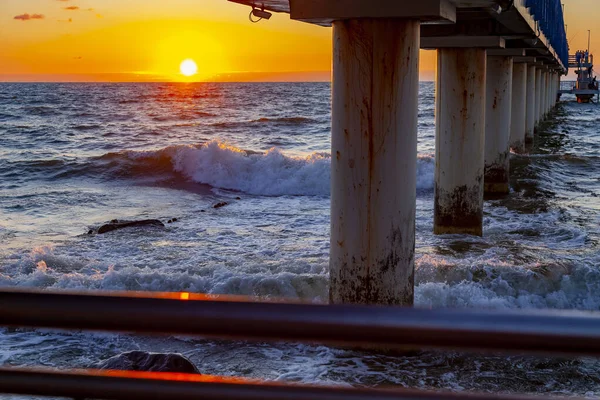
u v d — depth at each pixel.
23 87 127.69
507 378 7.21
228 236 14.08
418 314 1.15
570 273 10.42
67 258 11.63
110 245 13.08
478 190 14.15
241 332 1.18
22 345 7.80
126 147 33.94
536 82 46.66
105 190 21.53
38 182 22.83
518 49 19.08
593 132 47.84
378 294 8.16
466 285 10.12
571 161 25.94
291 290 10.02
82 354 7.62
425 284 10.07
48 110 60.56
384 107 7.90
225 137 38.94
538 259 11.80
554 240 13.72
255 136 39.38
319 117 51.91
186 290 10.16
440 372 7.35
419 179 23.03
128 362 6.24
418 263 10.75
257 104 74.69
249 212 17.52
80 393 1.34
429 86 132.25
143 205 18.84
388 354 7.67
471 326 1.12
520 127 29.52
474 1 9.08
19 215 17.14
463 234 14.20
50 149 32.75
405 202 8.10
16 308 1.19
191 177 23.23
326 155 23.39
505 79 19.64
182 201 19.73
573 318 1.12
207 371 7.30
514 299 9.98
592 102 107.25
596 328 1.10
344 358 7.63
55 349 7.70
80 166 24.27
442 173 14.20
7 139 37.16
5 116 54.06
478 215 14.20
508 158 20.06
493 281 10.25
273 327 1.16
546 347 1.11
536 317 1.12
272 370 7.32
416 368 7.43
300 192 21.75
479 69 13.80
